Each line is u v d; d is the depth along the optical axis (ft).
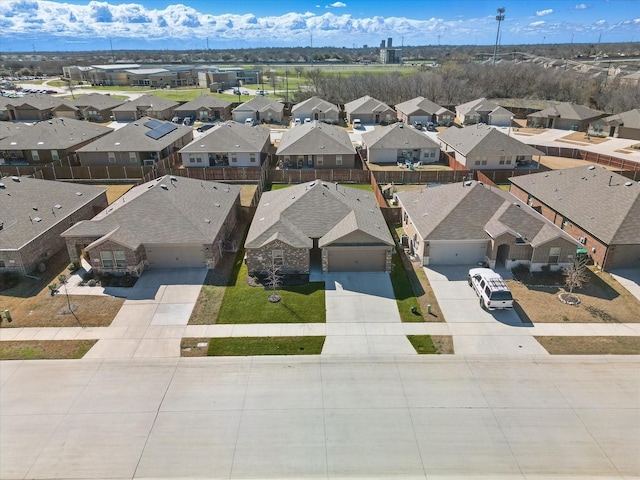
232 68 597.52
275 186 151.23
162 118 269.44
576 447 53.11
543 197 117.39
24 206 102.06
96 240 90.68
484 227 94.58
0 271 90.84
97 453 52.21
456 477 49.26
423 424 56.18
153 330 74.43
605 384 63.00
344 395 60.95
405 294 85.20
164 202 98.17
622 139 218.59
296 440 53.83
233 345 70.90
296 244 89.40
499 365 66.85
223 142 169.89
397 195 122.42
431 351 69.82
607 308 80.59
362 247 89.51
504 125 258.98
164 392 61.41
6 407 58.75
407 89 330.95
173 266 94.27
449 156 174.60
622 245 90.63
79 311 79.46
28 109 268.62
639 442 53.83
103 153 168.14
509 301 77.77
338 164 169.27
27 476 49.47
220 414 57.67
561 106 252.42
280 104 280.10
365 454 51.98
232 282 89.10
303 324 76.13
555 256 91.25
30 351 69.46
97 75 460.14
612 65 535.60
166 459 51.42
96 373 64.95
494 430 55.36
